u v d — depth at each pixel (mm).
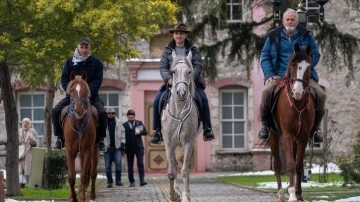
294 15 16812
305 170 28891
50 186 25969
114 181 34531
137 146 30703
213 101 42250
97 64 18375
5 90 24156
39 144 42062
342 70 42469
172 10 26031
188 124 16781
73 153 17672
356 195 21891
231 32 34688
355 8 33938
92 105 18250
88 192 25188
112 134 30031
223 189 26406
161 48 42125
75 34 23328
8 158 23922
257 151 41969
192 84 16844
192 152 17047
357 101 42531
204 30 34406
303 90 15805
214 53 34625
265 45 17031
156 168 42312
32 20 22797
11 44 22469
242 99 42500
